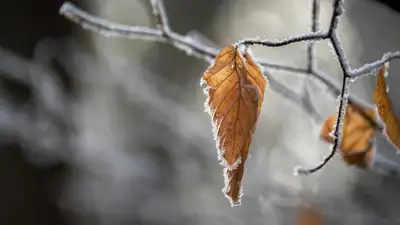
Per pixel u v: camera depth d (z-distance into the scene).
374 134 0.64
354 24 3.28
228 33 3.91
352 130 0.64
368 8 3.21
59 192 1.91
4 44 1.82
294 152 1.59
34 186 1.88
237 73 0.54
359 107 0.63
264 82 0.54
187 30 3.67
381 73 0.56
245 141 0.54
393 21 3.23
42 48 1.83
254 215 1.55
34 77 1.74
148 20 3.17
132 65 1.85
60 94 1.77
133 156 1.93
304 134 1.65
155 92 1.74
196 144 1.69
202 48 0.66
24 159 1.86
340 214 1.43
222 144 0.54
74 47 1.88
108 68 1.83
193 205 1.83
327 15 1.08
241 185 0.54
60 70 1.87
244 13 3.96
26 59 1.82
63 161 1.86
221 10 3.80
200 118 1.80
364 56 3.26
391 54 0.55
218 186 1.86
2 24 1.82
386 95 0.56
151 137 1.93
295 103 0.81
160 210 1.86
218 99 0.54
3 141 1.82
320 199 1.47
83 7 2.12
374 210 1.70
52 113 1.76
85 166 1.87
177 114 1.70
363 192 1.76
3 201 1.86
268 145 1.79
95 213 1.93
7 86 1.78
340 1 0.54
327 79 0.64
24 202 1.88
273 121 1.84
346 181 1.75
